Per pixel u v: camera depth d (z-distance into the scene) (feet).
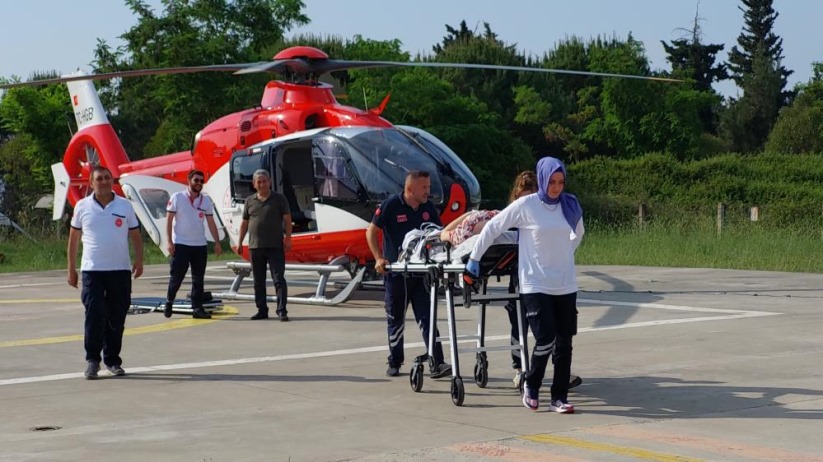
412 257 27.25
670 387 26.71
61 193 74.02
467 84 171.53
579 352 32.78
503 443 21.08
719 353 32.07
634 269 66.03
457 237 25.72
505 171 136.56
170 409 25.38
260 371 30.81
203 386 28.53
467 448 20.65
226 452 20.75
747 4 263.90
